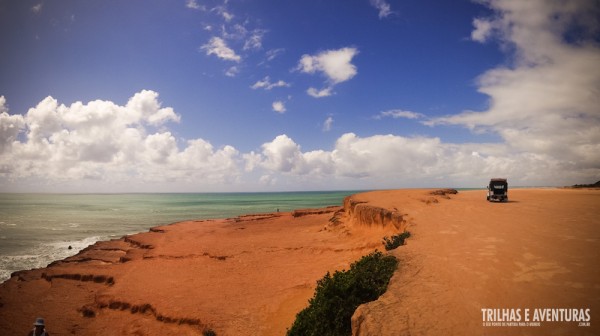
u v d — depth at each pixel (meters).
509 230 13.66
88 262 26.30
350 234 25.28
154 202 146.88
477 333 5.64
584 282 7.49
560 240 11.45
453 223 16.00
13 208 100.50
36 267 27.38
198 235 35.81
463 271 8.75
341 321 7.91
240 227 40.25
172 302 15.52
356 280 8.84
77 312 16.62
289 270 19.42
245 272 20.08
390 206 23.73
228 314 13.76
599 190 44.66
